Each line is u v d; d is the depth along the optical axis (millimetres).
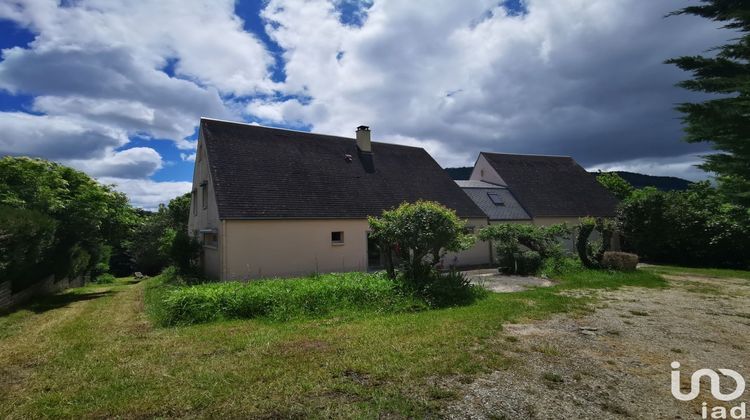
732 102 7734
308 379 4375
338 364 4816
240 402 3844
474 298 9508
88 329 7395
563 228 16188
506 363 4832
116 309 10180
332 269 15586
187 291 8281
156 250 33625
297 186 16188
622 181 35656
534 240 15531
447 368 4625
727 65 8234
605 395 3982
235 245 13680
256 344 5824
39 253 11898
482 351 5289
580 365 4824
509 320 7176
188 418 3568
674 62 8773
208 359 5180
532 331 6430
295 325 7137
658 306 8594
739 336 6203
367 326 6859
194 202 20094
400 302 8703
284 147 17859
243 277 13695
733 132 8055
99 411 3742
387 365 4750
